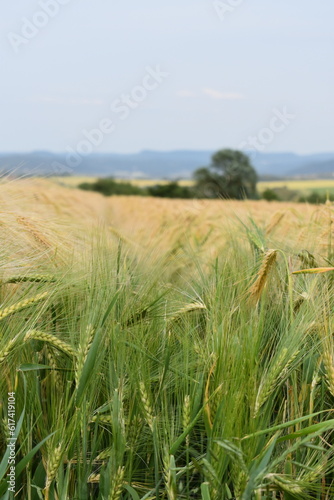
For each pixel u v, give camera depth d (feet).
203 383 8.16
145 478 8.46
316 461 8.05
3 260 9.89
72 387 8.81
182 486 7.98
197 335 9.33
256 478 6.84
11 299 9.27
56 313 9.85
